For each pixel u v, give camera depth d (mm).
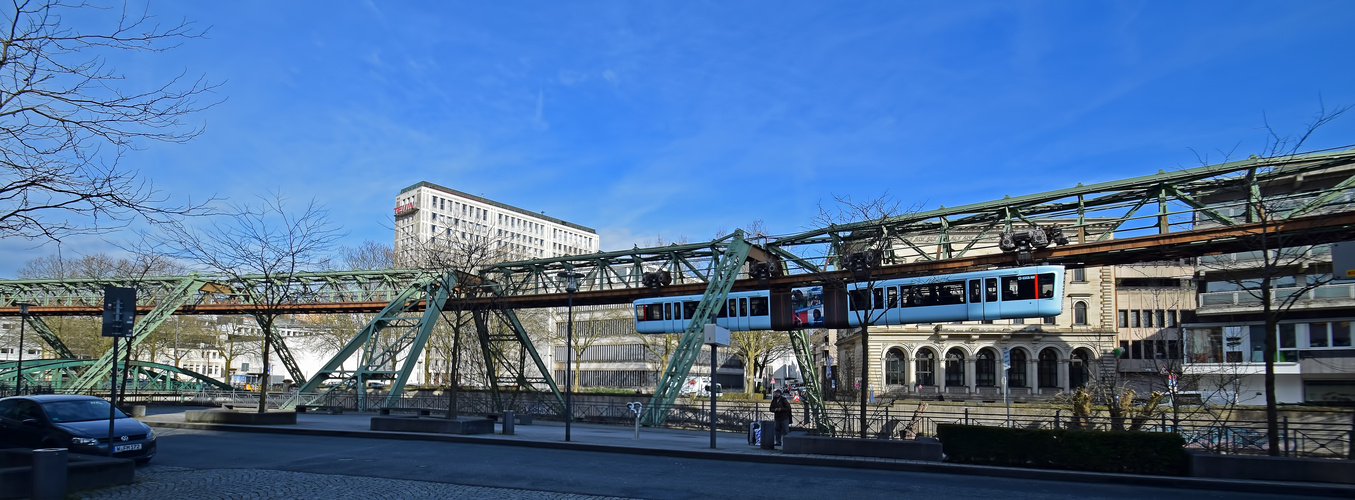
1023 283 34406
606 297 46625
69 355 62500
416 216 156375
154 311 54375
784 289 41594
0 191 12398
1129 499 14797
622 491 15188
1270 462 16641
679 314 43344
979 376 73625
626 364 101750
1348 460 16219
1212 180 31859
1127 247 32469
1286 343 45500
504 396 50844
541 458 20859
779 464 20562
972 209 35781
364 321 69375
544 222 189625
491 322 54625
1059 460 18422
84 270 72625
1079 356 72250
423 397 49781
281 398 49156
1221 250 30906
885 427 38938
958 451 19547
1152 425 33562
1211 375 41250
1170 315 73062
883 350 74250
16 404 19094
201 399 51156
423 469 17969
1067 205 34594
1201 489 16484
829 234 39438
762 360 81812
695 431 35625
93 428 17875
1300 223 28062
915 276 37469
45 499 12531
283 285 53562
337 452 21469
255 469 17625
